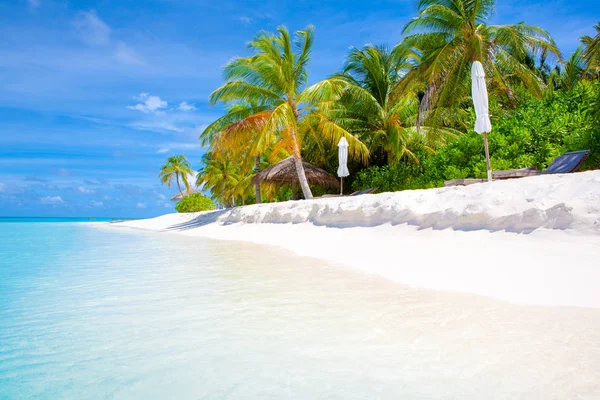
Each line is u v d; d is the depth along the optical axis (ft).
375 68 59.11
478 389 5.64
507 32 46.57
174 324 9.05
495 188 21.62
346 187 65.77
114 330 8.68
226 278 15.17
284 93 52.90
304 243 28.99
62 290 13.09
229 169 113.70
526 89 52.70
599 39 39.81
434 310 10.00
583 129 30.27
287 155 74.23
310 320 9.22
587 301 10.34
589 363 6.46
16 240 44.32
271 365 6.66
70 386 6.00
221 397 5.57
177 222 78.28
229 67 52.90
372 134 58.08
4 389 5.91
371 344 7.56
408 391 5.62
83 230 80.07
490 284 12.70
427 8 47.24
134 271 17.39
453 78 47.50
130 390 5.86
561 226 16.72
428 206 24.53
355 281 14.29
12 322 9.36
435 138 51.13
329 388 5.77
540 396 5.40
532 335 7.92
